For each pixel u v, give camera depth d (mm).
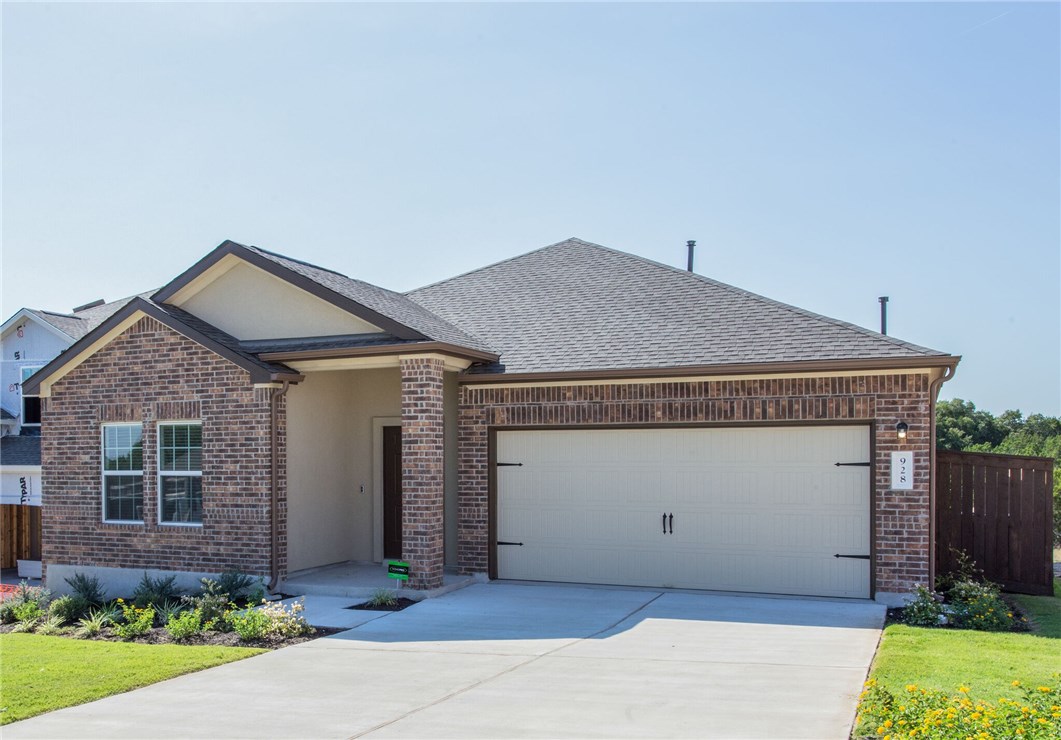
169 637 12250
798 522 14328
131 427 16922
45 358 22406
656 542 15125
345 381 17938
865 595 13945
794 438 14391
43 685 9453
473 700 8617
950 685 8641
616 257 19688
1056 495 24703
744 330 15523
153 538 16469
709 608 13367
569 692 8828
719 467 14797
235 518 15773
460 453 16234
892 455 13742
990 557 15289
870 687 8039
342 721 8055
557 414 15578
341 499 17625
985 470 15391
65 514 17344
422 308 18562
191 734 7777
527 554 15875
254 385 15703
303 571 16422
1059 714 6996
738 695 8625
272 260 16375
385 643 11391
